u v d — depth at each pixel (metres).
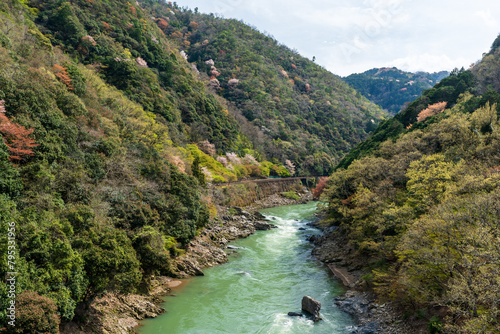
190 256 33.97
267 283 29.80
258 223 53.66
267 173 101.94
